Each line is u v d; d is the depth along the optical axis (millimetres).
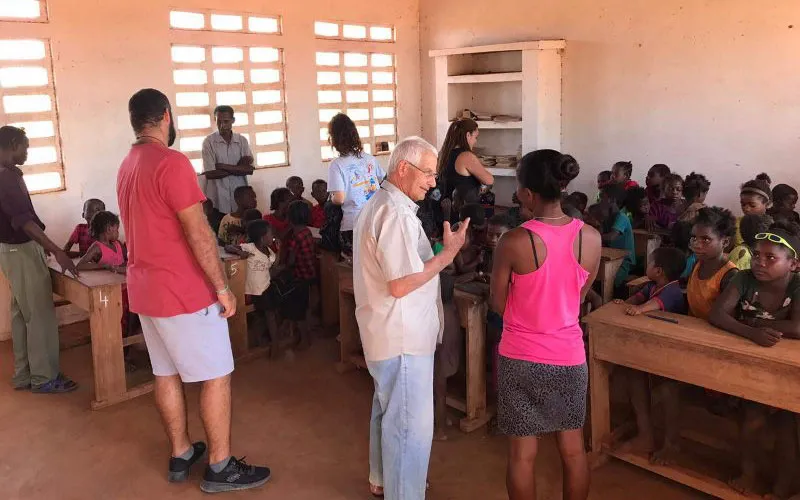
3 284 4746
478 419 3326
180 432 2934
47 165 4926
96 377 3682
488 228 3549
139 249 2621
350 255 4062
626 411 3324
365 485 2887
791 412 2418
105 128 5184
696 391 3500
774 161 5273
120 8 5156
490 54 7082
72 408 3713
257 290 4234
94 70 5070
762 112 5281
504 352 2256
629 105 6051
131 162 2604
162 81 5473
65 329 5023
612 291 3973
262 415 3559
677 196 5090
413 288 2229
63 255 3680
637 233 4797
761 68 5230
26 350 3936
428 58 7559
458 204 4348
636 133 6047
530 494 2318
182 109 5660
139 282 2656
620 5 5957
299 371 4133
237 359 4270
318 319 5012
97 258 3988
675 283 2893
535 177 2117
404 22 7398
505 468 2973
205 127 5844
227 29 5867
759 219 3207
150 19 5332
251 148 6191
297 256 4457
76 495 2873
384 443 2457
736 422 3164
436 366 3156
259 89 6180
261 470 2924
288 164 6469
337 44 6730
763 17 5160
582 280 2170
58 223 5008
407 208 2281
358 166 4238
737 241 3689
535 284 2137
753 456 2547
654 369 2639
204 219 2592
